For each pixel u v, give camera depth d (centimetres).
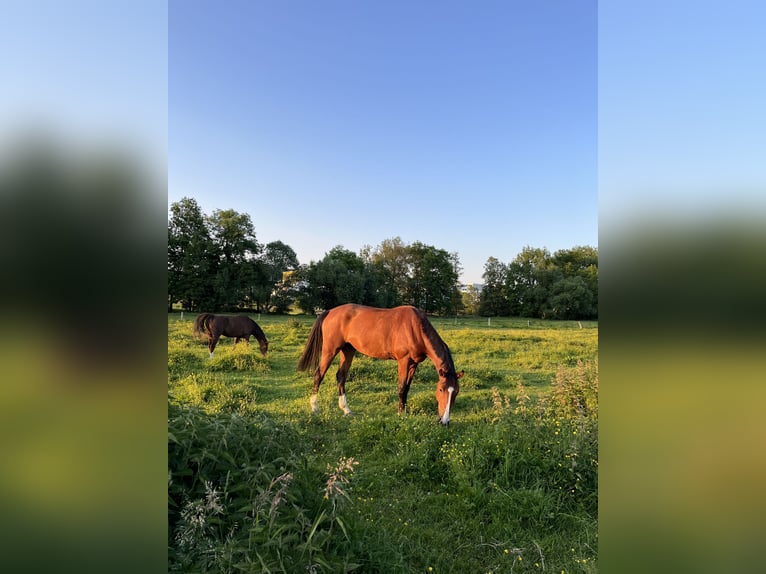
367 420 527
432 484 381
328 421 566
